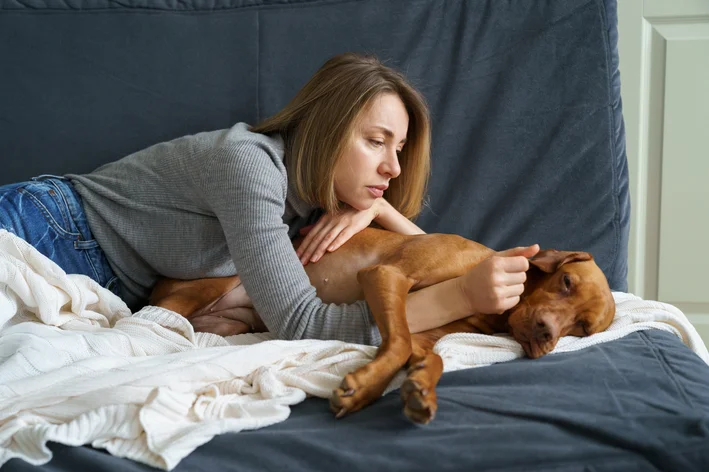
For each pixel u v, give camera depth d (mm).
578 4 1992
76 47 2109
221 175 1474
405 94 1617
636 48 2299
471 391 1188
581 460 1078
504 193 1998
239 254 1432
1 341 1268
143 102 2100
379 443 1076
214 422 1096
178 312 1547
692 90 2285
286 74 2080
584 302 1420
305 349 1299
